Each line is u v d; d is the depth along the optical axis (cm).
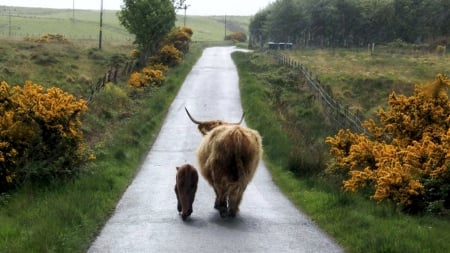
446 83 1355
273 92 3381
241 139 973
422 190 1084
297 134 2097
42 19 10994
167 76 3875
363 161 1355
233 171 985
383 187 1103
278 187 1391
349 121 2338
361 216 974
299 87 3625
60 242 809
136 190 1305
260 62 5109
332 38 7438
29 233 848
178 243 884
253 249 854
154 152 1862
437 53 5494
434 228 924
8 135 1305
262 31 9025
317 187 1327
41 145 1359
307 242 892
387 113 1440
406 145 1361
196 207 1148
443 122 1363
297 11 7912
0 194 1241
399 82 3616
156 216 1063
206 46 8362
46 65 3819
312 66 4500
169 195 1257
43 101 1377
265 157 1777
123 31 10450
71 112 1390
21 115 1343
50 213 961
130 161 1647
